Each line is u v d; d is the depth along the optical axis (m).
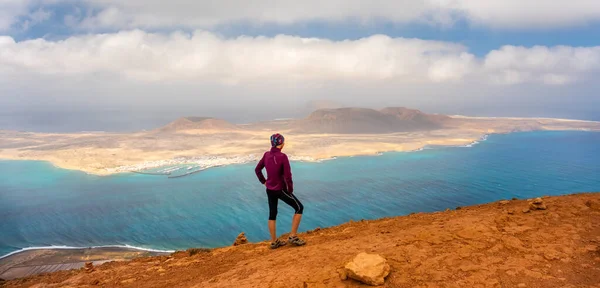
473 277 4.91
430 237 6.75
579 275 4.71
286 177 7.88
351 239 7.95
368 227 10.17
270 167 7.93
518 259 5.36
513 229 6.64
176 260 9.43
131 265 9.54
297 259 6.80
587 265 4.96
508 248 5.82
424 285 4.80
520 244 5.91
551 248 5.63
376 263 5.15
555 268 4.98
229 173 157.38
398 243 6.71
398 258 5.81
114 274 8.66
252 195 118.12
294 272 5.96
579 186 121.19
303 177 141.62
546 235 6.19
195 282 6.94
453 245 6.18
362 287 4.89
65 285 8.18
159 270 8.48
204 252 10.30
